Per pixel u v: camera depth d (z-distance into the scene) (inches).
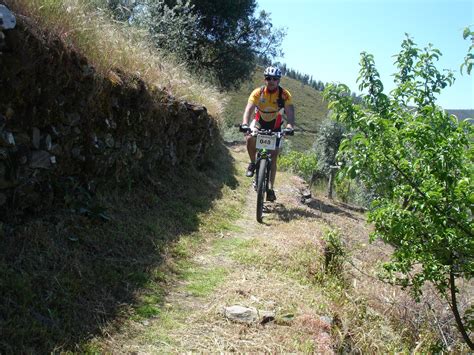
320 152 701.3
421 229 129.3
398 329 159.5
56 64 141.6
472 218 126.6
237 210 267.7
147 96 206.4
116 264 148.5
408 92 157.5
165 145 247.4
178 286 151.4
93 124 171.5
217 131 379.6
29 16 141.8
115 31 237.9
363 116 131.3
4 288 111.2
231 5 789.2
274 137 259.3
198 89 358.9
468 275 134.7
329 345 123.7
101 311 121.0
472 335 169.6
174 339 118.5
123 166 198.1
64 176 159.9
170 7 588.1
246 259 182.5
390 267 148.0
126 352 109.5
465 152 124.7
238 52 861.2
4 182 130.3
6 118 128.4
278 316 133.6
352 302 155.7
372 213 135.9
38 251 131.1
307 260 188.9
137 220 183.6
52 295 118.0
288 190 382.6
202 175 301.7
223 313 132.8
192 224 212.2
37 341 102.0
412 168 127.4
